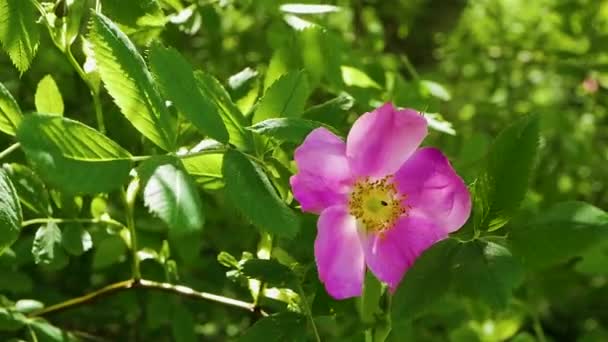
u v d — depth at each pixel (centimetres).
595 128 103
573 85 105
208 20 58
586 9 92
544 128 89
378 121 42
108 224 52
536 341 67
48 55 62
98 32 39
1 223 40
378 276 42
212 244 67
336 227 41
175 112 44
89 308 65
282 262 45
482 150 60
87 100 62
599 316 106
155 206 37
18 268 62
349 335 49
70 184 37
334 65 53
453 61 101
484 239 41
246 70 49
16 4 44
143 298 66
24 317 52
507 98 96
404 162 42
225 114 43
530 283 66
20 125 37
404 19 98
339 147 41
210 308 66
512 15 108
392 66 71
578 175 96
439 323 65
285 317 44
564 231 40
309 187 41
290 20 54
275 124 42
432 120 50
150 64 41
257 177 40
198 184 43
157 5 46
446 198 42
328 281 41
